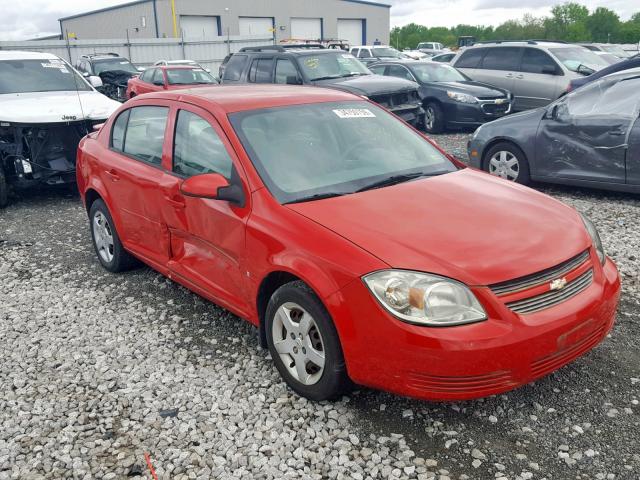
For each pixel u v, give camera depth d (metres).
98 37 53.81
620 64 10.51
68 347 4.12
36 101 8.34
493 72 14.26
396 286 2.81
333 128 4.12
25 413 3.37
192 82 17.25
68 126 7.93
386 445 2.97
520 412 3.18
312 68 12.02
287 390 3.48
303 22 54.72
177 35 50.34
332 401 3.33
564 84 12.97
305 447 2.99
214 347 4.03
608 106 7.04
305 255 3.12
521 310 2.86
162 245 4.49
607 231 6.07
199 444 3.05
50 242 6.50
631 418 3.11
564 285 3.01
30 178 7.91
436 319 2.77
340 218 3.25
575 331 2.96
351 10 56.53
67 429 3.21
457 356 2.72
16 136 7.77
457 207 3.39
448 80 14.04
